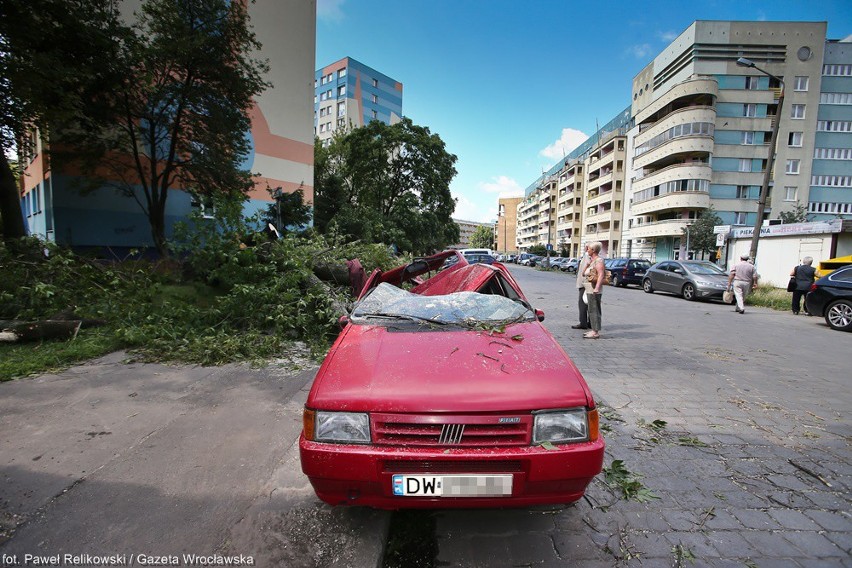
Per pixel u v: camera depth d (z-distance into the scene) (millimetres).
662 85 44094
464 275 4066
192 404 3777
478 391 1989
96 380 4375
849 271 8773
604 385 4688
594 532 2199
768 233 18188
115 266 7648
